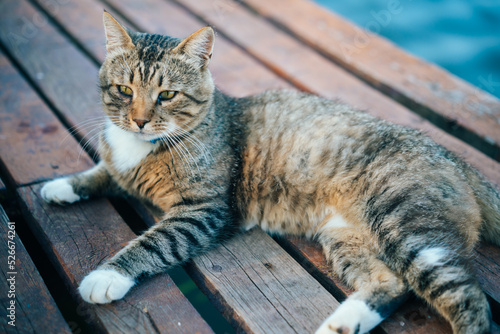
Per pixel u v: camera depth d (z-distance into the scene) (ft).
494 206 2.30
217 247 2.29
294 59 3.39
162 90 2.29
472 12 4.75
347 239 2.26
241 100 2.56
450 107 3.06
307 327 2.03
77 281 2.13
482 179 2.35
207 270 2.19
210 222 2.29
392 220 2.15
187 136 2.37
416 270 2.06
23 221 2.48
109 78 2.33
